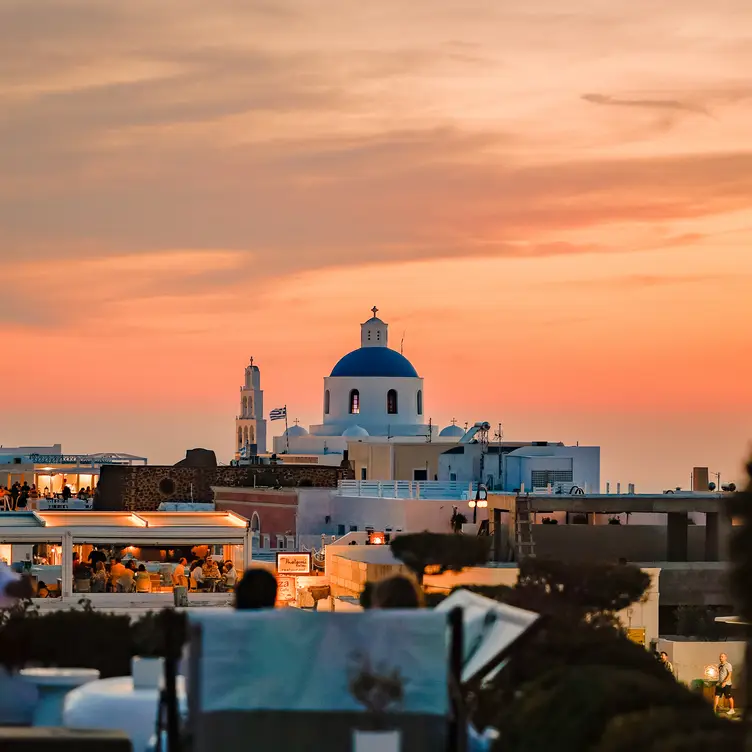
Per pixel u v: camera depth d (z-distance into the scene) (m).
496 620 42.22
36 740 36.31
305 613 37.31
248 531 128.00
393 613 37.28
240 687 37.03
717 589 143.50
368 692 36.81
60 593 118.62
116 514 137.75
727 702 116.00
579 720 42.53
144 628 58.12
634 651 52.75
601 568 78.56
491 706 45.62
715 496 155.00
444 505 193.25
